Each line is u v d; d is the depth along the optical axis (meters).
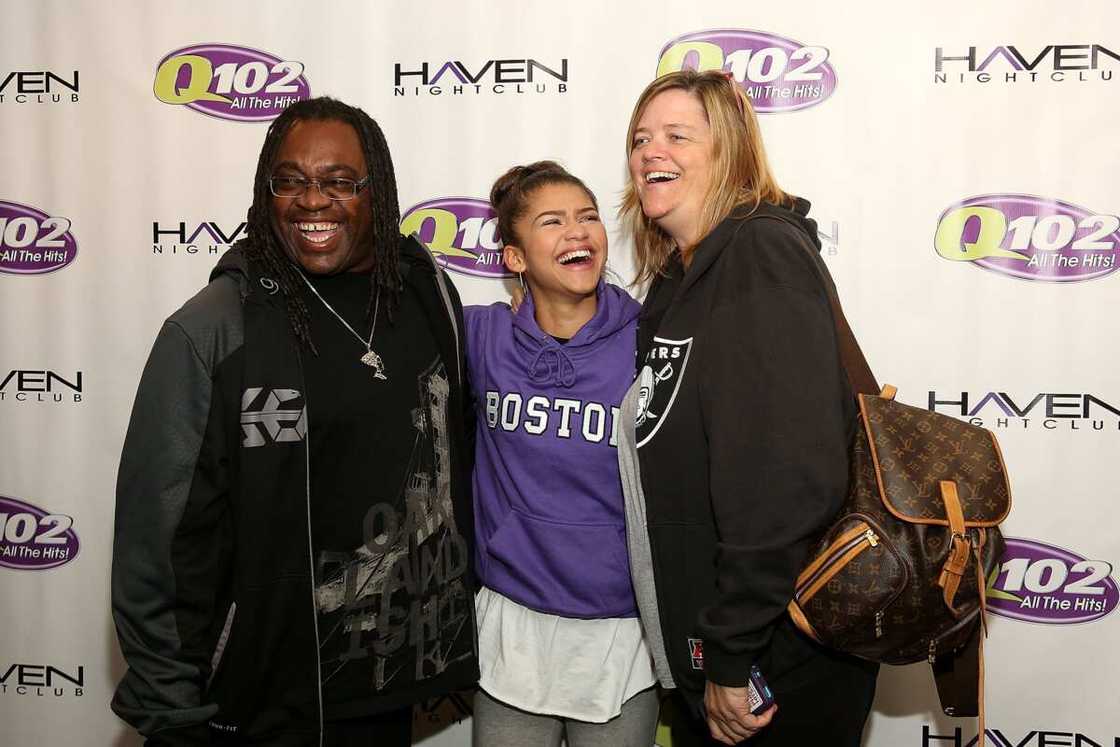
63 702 1.75
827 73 1.52
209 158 1.64
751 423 1.01
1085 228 1.50
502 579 1.30
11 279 1.70
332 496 1.13
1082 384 1.51
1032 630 1.56
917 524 1.02
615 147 1.57
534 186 1.32
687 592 1.12
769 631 1.04
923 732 1.61
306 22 1.60
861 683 1.14
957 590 1.02
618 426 1.21
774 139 1.54
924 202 1.52
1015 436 1.53
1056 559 1.54
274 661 1.11
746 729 1.06
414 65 1.59
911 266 1.53
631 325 1.32
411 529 1.17
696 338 1.11
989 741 1.58
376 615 1.15
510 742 1.32
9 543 1.73
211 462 1.06
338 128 1.14
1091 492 1.52
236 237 1.65
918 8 1.50
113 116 1.65
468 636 1.25
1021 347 1.52
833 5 1.51
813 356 1.02
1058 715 1.56
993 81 1.49
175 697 1.07
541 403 1.28
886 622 1.01
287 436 1.09
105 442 1.70
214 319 1.07
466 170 1.60
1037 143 1.49
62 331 1.69
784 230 1.09
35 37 1.65
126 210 1.66
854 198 1.53
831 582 1.02
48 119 1.66
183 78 1.63
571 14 1.56
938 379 1.54
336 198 1.12
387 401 1.16
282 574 1.10
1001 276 1.52
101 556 1.71
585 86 1.57
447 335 1.25
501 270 1.62
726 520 1.02
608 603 1.26
